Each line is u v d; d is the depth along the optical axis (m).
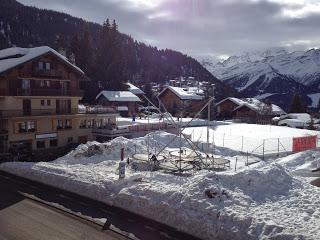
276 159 41.12
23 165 33.19
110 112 60.56
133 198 23.19
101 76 106.38
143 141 43.53
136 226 20.64
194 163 34.19
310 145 46.34
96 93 103.25
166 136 48.62
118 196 24.06
